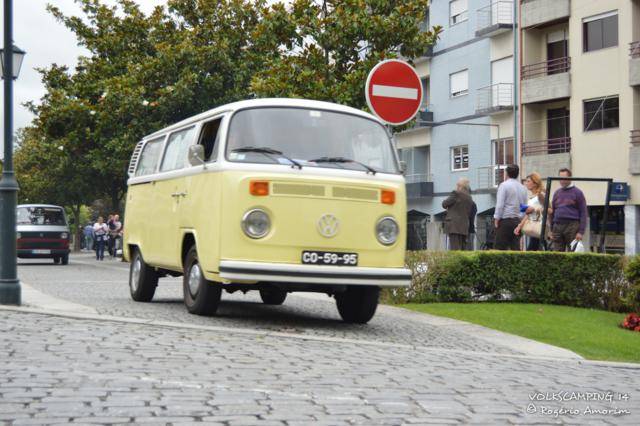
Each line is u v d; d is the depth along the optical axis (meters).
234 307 11.94
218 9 35.19
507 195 15.23
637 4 33.16
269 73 21.05
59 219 30.41
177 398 5.35
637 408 5.73
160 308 11.16
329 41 20.05
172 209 10.84
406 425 4.86
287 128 9.63
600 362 8.06
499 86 40.38
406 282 9.55
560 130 37.66
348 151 9.74
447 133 44.59
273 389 5.76
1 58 11.20
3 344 7.23
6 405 5.03
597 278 13.08
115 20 36.75
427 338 9.13
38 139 51.75
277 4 20.38
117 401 5.21
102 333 8.07
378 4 20.38
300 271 9.00
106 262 34.28
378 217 9.52
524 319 11.04
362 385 6.06
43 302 11.16
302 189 9.20
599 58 34.59
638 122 33.16
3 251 10.53
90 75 36.34
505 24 39.50
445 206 16.84
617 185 33.50
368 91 10.27
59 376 5.95
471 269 12.95
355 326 9.98
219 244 9.14
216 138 9.70
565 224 15.18
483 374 6.84
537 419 5.21
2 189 10.62
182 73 33.47
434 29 20.86
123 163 34.12
